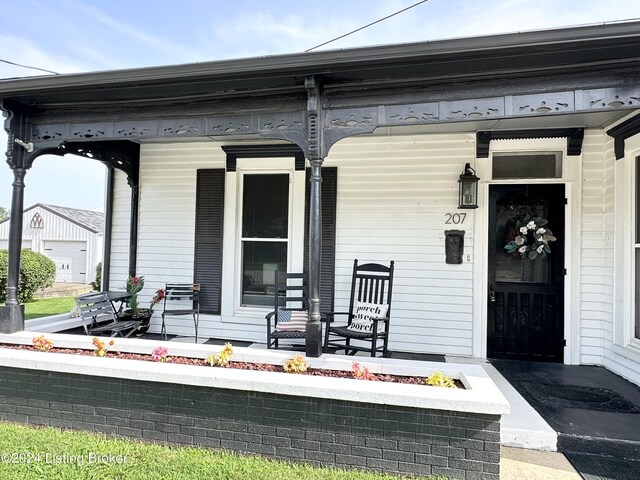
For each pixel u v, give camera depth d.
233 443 2.60
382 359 3.11
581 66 2.74
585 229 4.43
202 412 2.65
